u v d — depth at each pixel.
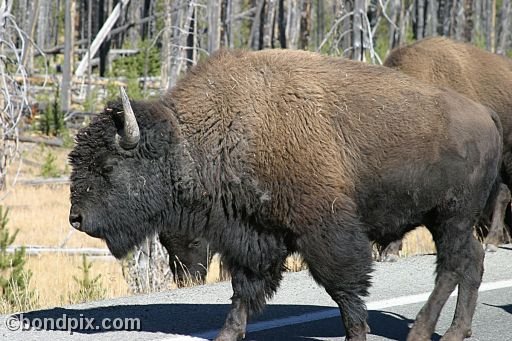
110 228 15.05
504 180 26.64
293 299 19.05
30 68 90.31
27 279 22.02
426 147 14.88
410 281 21.06
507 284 20.92
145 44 89.81
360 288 14.57
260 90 14.82
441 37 25.84
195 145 15.01
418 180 14.92
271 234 14.91
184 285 23.83
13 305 20.34
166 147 15.00
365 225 15.14
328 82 14.96
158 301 18.64
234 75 15.08
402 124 14.84
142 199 15.03
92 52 99.81
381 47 74.94
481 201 15.56
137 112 14.94
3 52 34.25
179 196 15.22
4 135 31.77
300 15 104.62
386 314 17.73
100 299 19.81
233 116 14.78
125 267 29.92
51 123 73.75
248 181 14.59
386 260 24.28
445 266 15.34
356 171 14.70
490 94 25.36
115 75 89.38
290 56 15.28
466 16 120.25
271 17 72.88
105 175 14.85
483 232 27.66
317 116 14.58
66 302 21.95
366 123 14.77
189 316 17.17
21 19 113.81
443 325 17.20
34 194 58.44
